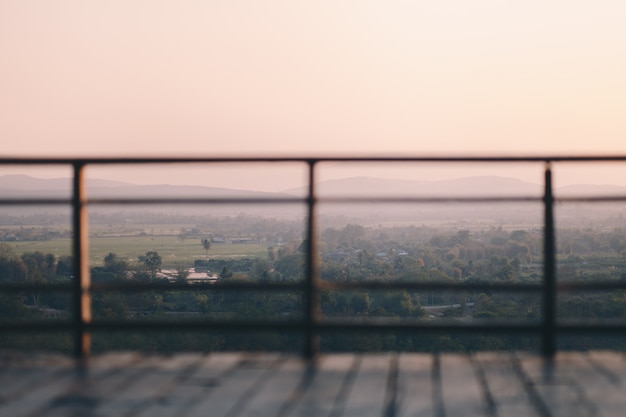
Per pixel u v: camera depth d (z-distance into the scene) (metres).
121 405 3.31
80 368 4.10
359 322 4.19
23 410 3.25
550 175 4.13
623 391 3.51
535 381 3.71
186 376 3.88
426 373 3.91
